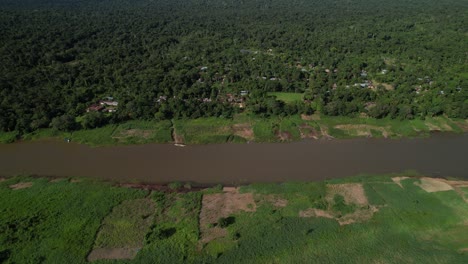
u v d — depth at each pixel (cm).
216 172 8731
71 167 8750
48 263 5947
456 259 6153
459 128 10931
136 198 7619
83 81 12888
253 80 13375
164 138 9994
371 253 6278
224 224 6812
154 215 7119
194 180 8425
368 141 10250
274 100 11556
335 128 10712
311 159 9350
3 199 7438
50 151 9350
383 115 11219
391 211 7325
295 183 8275
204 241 6494
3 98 11231
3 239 6350
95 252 6209
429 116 11388
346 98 12138
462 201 7600
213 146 9825
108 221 6912
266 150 9700
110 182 8219
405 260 6147
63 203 7369
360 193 7931
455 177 8738
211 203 7550
